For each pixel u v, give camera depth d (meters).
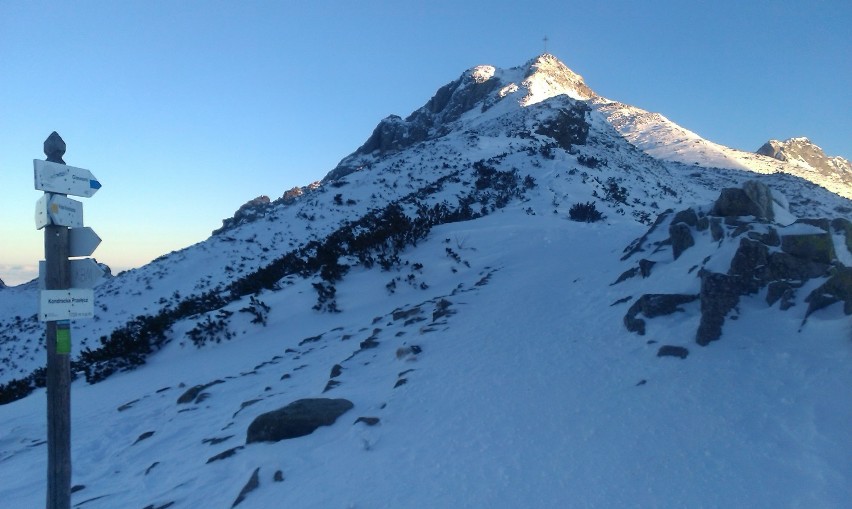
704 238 9.78
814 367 6.07
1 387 21.23
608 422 6.23
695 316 7.99
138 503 6.95
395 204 37.12
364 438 6.94
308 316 18.28
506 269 16.72
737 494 4.69
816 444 5.02
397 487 5.74
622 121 124.25
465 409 7.33
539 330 9.95
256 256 39.47
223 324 18.73
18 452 10.81
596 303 10.51
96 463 9.25
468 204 33.28
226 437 8.60
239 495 6.28
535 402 7.12
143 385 15.32
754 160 110.38
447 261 19.72
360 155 111.38
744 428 5.50
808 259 7.73
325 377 10.55
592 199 33.88
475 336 10.43
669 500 4.79
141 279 41.03
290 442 7.47
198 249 43.94
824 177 115.88
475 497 5.32
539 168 41.16
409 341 11.27
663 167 75.62
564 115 63.88
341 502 5.65
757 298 7.62
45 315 5.54
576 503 4.98
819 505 4.38
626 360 7.66
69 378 5.75
